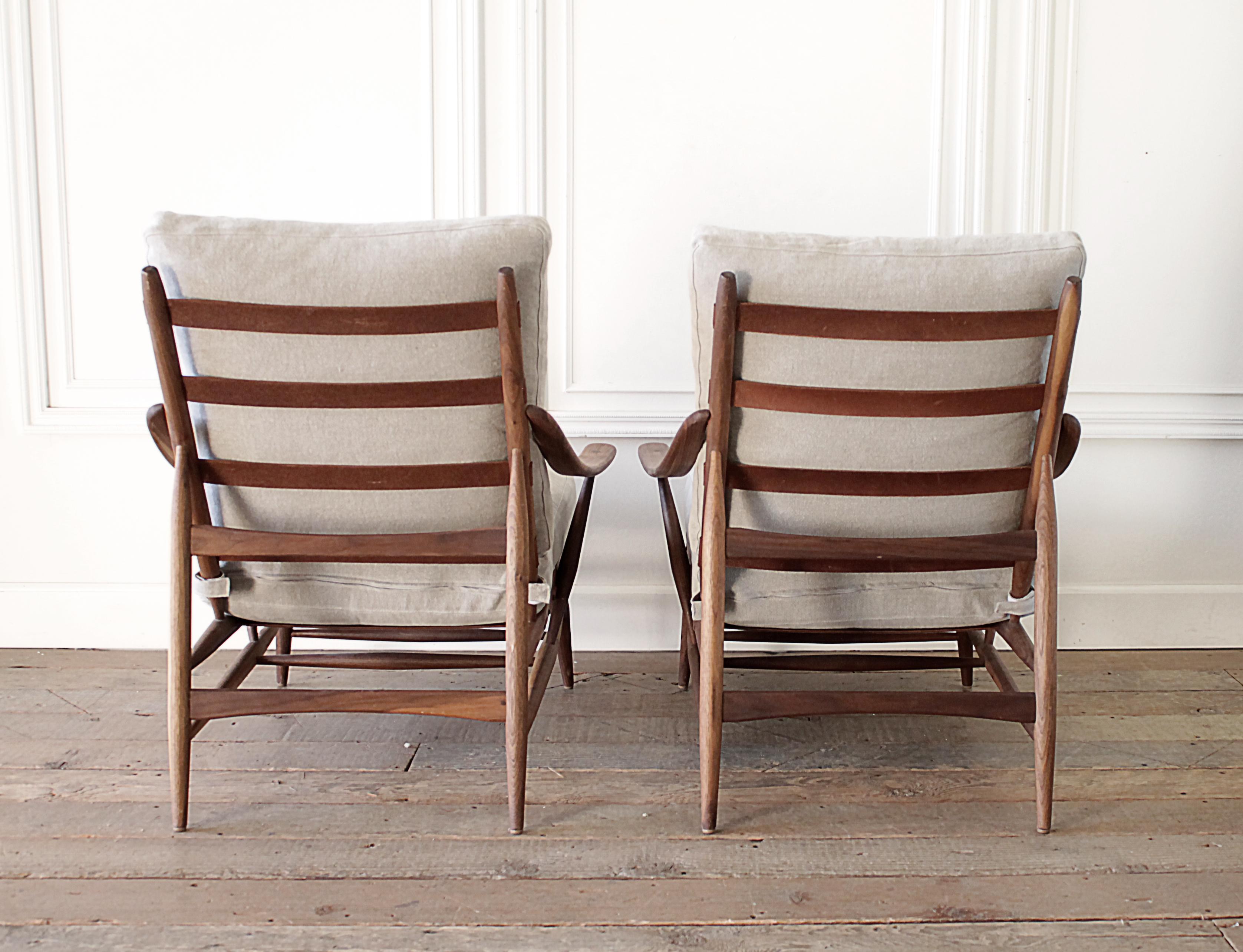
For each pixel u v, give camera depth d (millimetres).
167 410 1370
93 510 2229
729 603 1495
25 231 2131
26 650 2252
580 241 2164
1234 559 2277
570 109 2123
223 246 1312
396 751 1721
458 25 2084
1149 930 1201
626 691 2023
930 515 1457
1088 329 2189
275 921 1210
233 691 1451
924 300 1342
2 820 1457
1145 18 2111
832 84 2131
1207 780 1610
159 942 1166
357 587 1491
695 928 1202
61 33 2102
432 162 2135
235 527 1464
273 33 2115
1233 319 2186
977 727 1842
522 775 1426
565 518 1755
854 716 1895
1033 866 1348
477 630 1762
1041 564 1425
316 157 2145
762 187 2158
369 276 1322
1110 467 2234
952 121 2143
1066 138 2133
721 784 1599
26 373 2160
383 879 1308
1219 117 2139
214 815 1480
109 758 1672
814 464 1430
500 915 1227
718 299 1324
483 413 1405
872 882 1306
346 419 1394
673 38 2117
